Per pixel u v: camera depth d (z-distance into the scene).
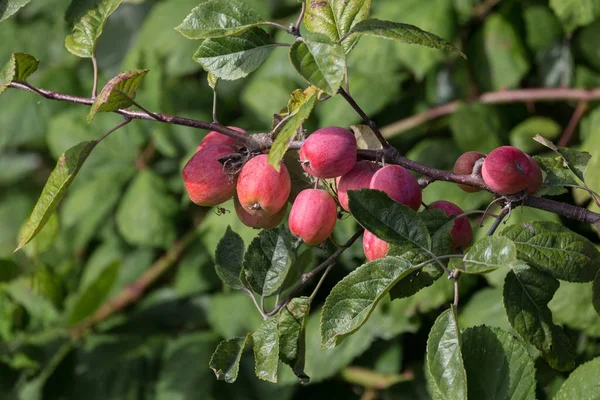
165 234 2.02
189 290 1.99
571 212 1.42
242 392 1.91
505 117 1.86
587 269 1.39
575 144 1.82
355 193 1.39
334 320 1.37
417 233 1.39
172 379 1.94
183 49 2.03
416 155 1.84
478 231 1.76
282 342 1.45
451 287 1.77
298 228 1.44
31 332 2.03
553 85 1.85
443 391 1.36
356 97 1.86
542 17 1.84
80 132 2.15
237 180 1.45
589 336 1.74
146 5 2.32
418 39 1.40
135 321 2.10
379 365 1.88
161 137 2.04
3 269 1.93
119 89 1.42
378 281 1.38
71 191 2.17
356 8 1.45
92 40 1.49
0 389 2.01
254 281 1.46
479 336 1.41
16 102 2.28
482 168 1.43
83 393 1.99
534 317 1.39
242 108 2.07
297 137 1.47
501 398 1.40
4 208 2.53
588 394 1.43
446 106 1.86
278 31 1.99
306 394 1.96
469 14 1.86
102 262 2.16
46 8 2.40
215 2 1.43
